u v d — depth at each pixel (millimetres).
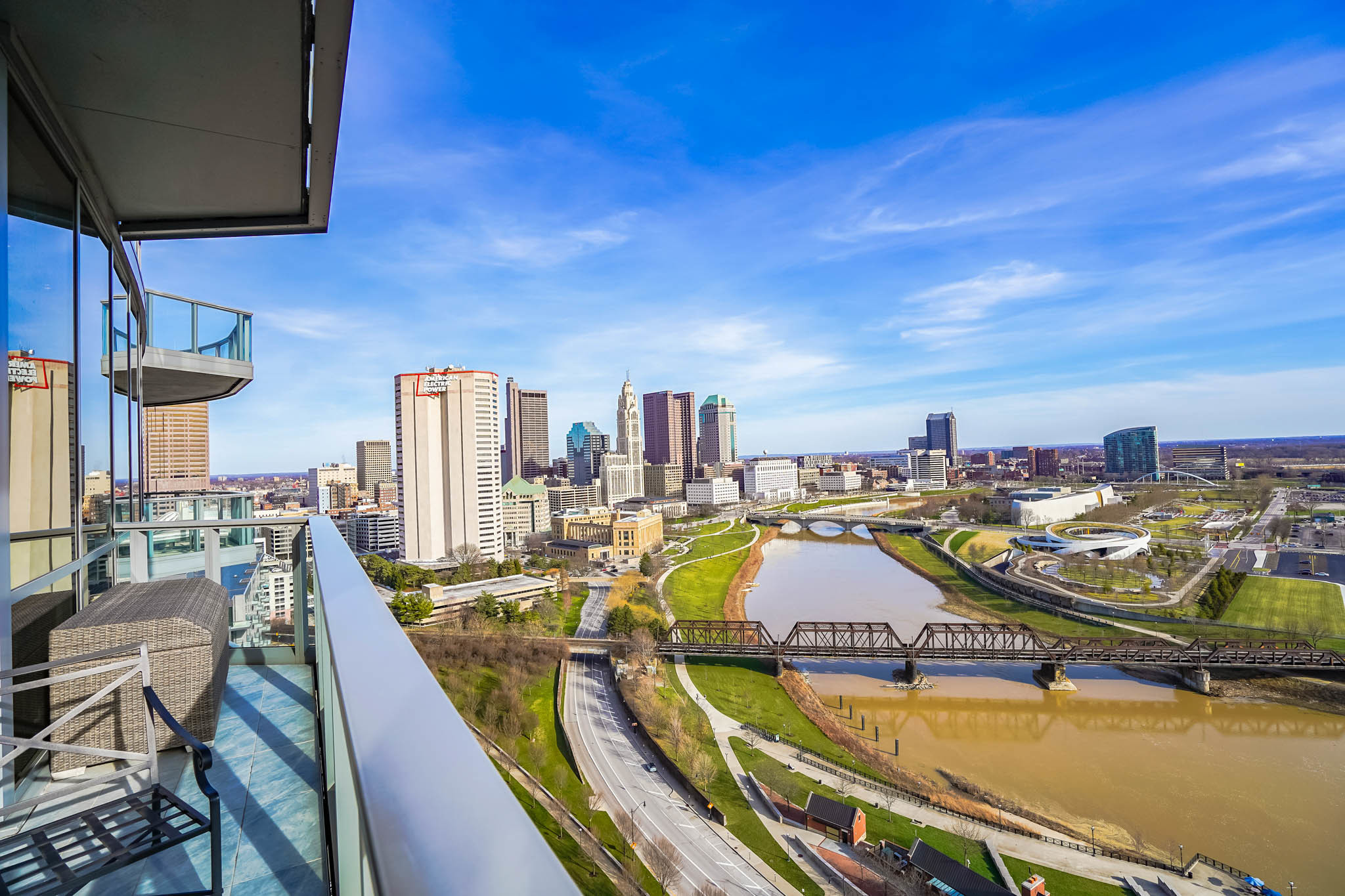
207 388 10734
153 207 5496
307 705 4418
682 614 79250
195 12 3119
